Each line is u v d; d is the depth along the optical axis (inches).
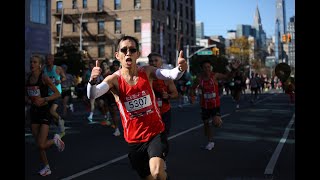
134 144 163.8
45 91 250.7
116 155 320.8
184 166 278.7
